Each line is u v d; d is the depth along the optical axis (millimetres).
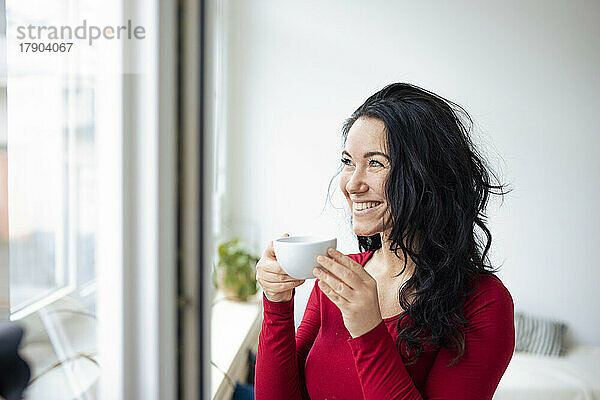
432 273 825
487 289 836
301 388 979
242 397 1801
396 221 824
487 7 2670
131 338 693
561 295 2721
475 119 2695
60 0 615
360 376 783
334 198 2848
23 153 576
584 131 2648
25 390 583
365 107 871
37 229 598
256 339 2299
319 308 1035
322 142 2854
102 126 657
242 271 2480
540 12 2641
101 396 684
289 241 841
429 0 2713
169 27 652
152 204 675
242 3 2848
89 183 658
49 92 605
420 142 821
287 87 2859
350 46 2793
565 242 2701
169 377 703
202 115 672
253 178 2906
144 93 657
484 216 935
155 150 664
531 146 2684
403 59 2750
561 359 2480
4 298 557
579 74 2635
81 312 664
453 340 813
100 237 673
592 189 2668
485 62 2688
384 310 917
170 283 692
